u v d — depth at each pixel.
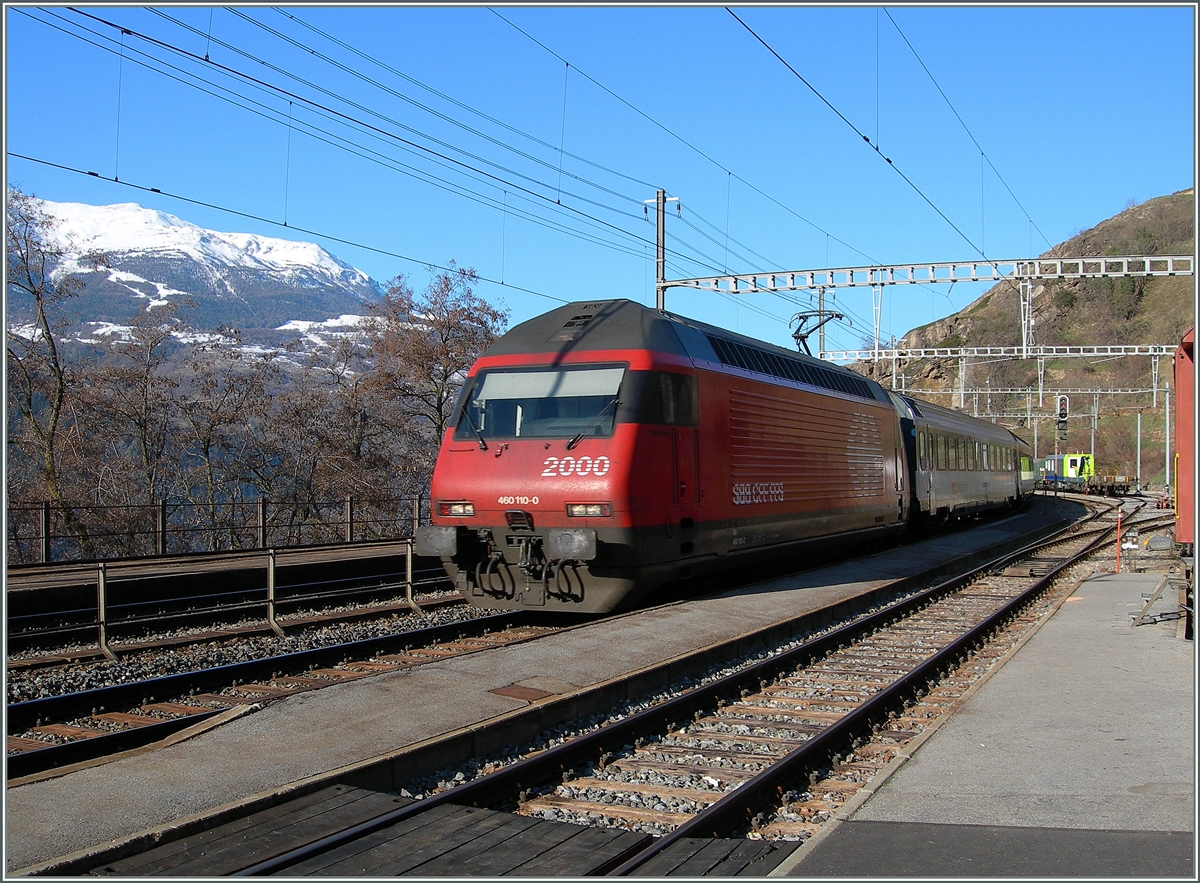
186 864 5.06
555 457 12.80
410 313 35.03
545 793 6.84
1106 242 117.44
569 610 13.04
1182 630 12.28
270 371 34.75
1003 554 27.22
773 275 25.67
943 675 10.81
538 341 14.10
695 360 14.22
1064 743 7.47
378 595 16.34
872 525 21.78
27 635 11.07
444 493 13.41
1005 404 96.44
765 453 16.12
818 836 5.54
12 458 27.81
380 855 5.21
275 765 6.54
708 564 14.48
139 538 29.48
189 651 11.90
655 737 8.27
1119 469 91.06
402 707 8.05
